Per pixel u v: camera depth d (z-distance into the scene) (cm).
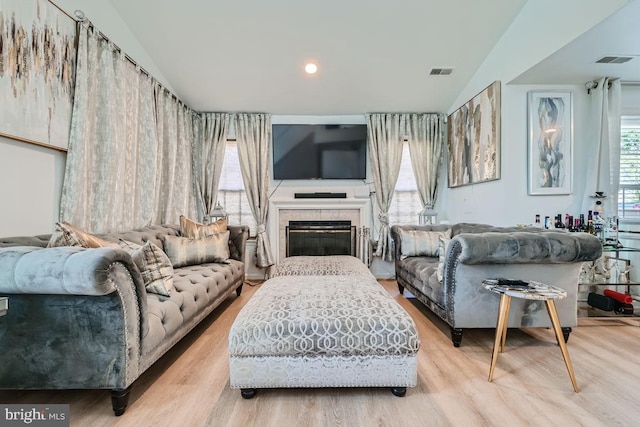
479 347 230
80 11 240
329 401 163
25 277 132
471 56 351
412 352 165
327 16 298
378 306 181
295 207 456
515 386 176
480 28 316
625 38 240
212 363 207
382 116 453
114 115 269
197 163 443
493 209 343
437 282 254
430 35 321
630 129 351
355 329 164
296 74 373
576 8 238
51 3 214
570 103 321
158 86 346
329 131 456
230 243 373
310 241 461
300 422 146
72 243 173
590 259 214
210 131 442
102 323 146
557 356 214
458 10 296
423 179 455
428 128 456
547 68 288
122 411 152
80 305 145
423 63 359
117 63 274
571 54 263
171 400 164
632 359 208
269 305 183
